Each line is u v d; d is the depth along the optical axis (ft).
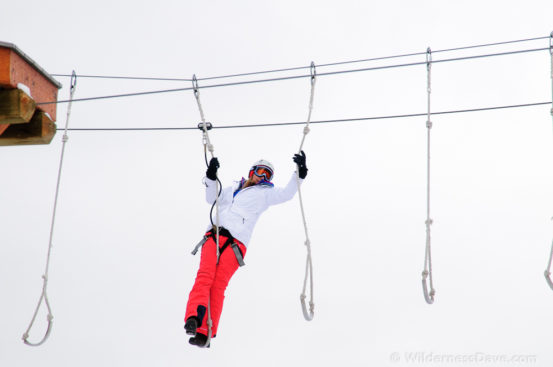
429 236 72.33
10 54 76.07
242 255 76.64
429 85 77.05
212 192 77.36
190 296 73.82
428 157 73.46
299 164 76.23
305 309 72.64
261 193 79.20
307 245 73.67
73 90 82.38
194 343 72.95
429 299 71.92
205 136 77.97
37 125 84.12
